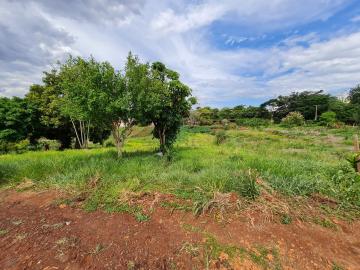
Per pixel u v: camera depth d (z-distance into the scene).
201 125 47.25
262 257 2.74
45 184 5.26
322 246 3.00
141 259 2.68
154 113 8.68
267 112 63.84
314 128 36.34
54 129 19.05
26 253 2.77
